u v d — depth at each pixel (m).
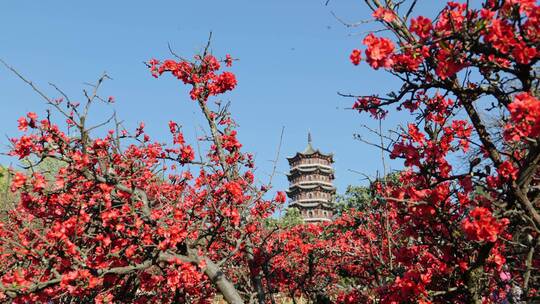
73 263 6.88
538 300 4.97
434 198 5.23
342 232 14.54
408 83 4.78
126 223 7.89
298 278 11.52
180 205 9.38
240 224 9.16
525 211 4.64
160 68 10.04
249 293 9.12
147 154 9.07
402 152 5.56
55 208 7.99
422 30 4.27
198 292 9.65
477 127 5.08
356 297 7.84
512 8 3.92
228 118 10.39
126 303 8.19
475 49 4.19
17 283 6.43
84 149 7.39
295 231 12.38
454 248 5.68
